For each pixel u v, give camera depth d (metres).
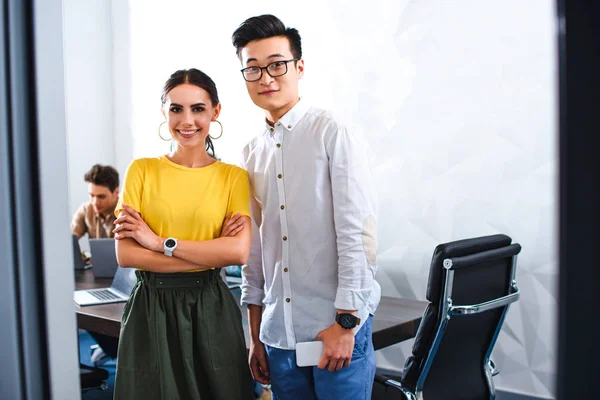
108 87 6.43
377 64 4.19
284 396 1.84
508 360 3.63
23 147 0.81
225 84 5.37
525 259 3.53
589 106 0.55
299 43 1.80
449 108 3.83
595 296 0.55
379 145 4.21
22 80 0.81
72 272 0.86
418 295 4.05
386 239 4.21
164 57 5.90
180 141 1.91
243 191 1.93
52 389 0.83
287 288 1.80
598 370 0.55
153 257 1.82
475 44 3.69
